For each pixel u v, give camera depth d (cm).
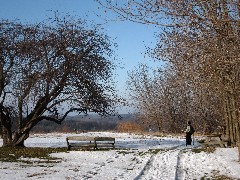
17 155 2097
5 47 2420
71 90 2544
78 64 2531
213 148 2173
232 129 2164
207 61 838
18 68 2497
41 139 3538
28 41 2502
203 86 1008
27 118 2597
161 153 2080
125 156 1998
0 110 2492
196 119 5347
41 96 2564
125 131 5206
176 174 1384
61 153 2189
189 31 784
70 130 5634
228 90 1158
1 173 1427
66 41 2494
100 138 2338
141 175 1366
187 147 2527
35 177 1324
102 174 1394
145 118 5994
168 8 740
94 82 2562
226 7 758
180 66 913
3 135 2588
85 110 2586
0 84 2447
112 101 2622
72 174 1398
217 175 1334
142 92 5947
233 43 783
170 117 5734
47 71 2478
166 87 5300
